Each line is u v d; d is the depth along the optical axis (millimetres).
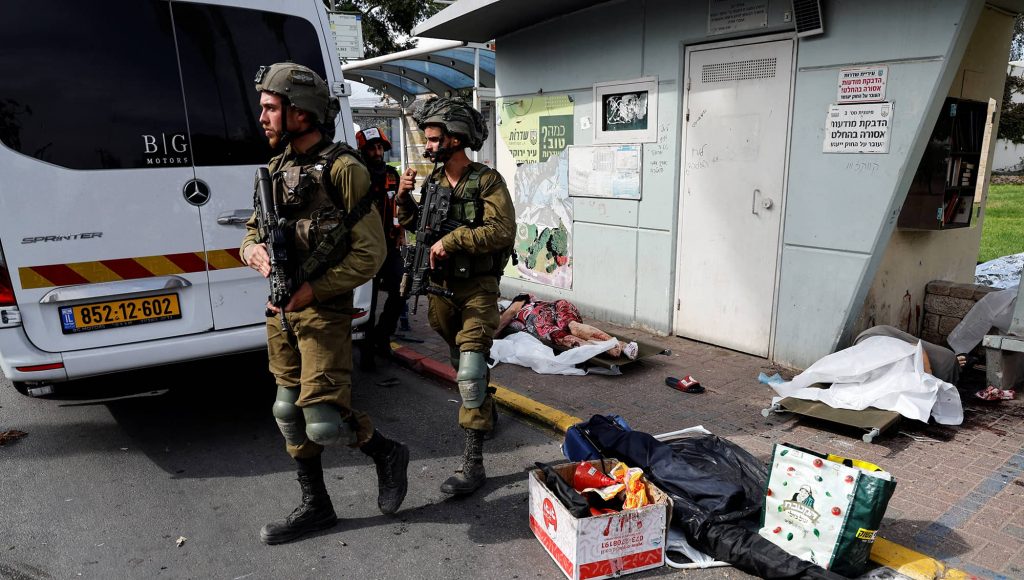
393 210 5141
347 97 4227
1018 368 4535
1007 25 5242
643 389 4688
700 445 3270
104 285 3467
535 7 5965
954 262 5691
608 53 5887
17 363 3295
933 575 2607
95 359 3463
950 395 3980
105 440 4145
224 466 3795
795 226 4777
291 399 2914
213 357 3820
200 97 3662
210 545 3020
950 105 4719
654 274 5840
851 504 2529
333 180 2664
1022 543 2836
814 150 4582
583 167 6309
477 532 3092
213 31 3684
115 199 3453
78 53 3332
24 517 3264
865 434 3752
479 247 3213
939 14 3871
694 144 5355
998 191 17016
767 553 2648
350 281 2674
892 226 4355
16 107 3197
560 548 2748
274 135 2660
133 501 3410
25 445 4074
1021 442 3748
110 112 3418
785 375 4852
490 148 11555
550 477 2883
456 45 8844
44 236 3291
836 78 4395
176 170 3611
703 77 5207
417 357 5469
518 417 4426
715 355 5328
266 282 3949
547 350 5203
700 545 2836
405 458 3203
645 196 5785
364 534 3090
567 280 6738
